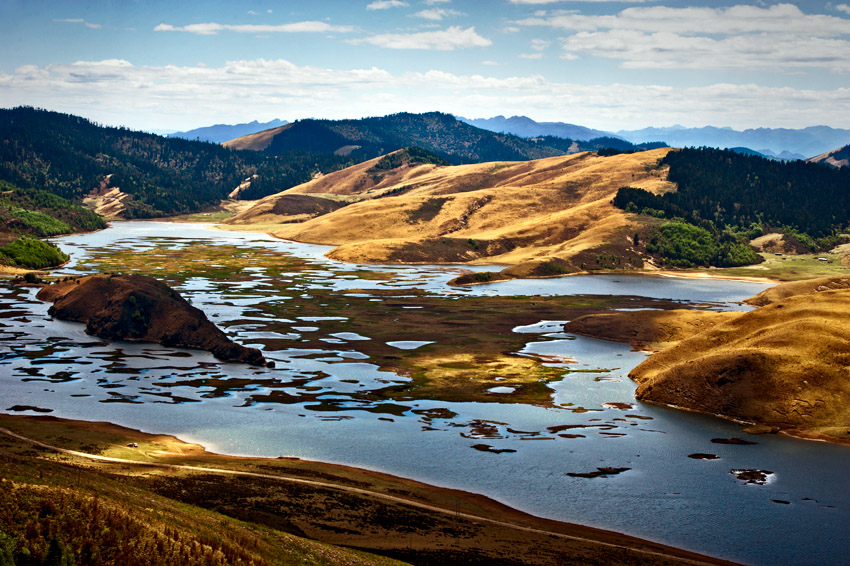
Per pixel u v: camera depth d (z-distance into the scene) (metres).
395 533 58.44
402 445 79.31
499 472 72.75
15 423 79.06
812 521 63.81
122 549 46.84
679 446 81.62
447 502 65.31
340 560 51.62
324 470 71.25
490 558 55.06
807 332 103.00
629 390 103.38
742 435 86.06
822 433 86.25
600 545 58.34
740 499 68.00
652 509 65.44
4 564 42.16
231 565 47.69
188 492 62.53
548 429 85.81
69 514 48.50
